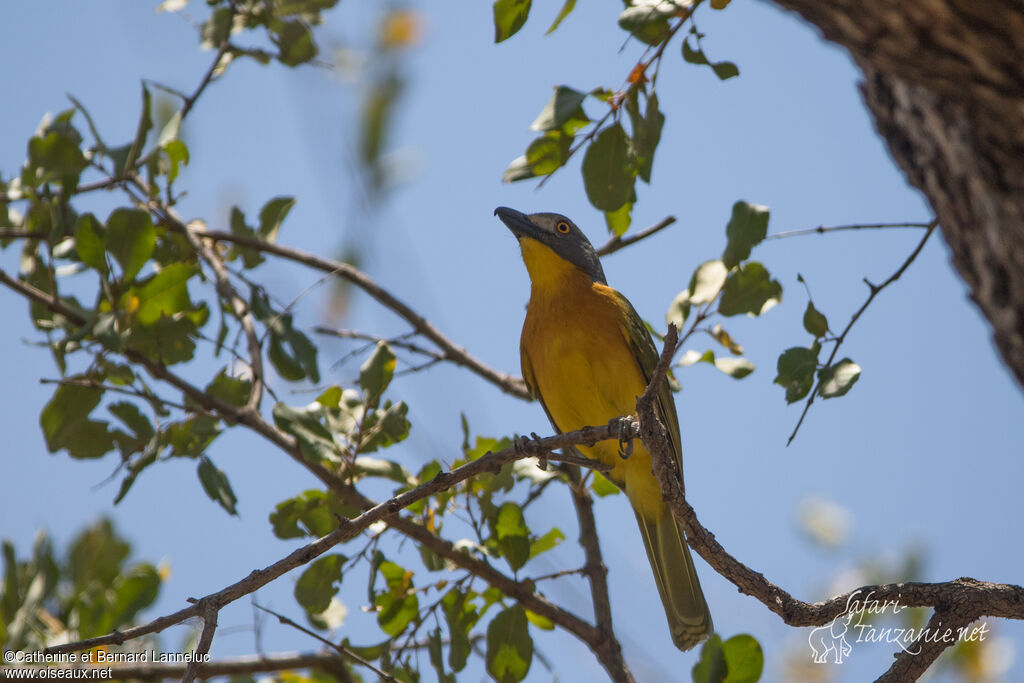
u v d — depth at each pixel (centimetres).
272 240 1240
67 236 1088
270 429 1035
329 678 1120
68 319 1034
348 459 1000
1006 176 437
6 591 1041
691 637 1170
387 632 1014
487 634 977
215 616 702
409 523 987
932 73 424
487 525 998
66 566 1114
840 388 783
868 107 531
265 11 995
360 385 998
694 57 782
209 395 1049
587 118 834
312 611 1001
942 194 483
